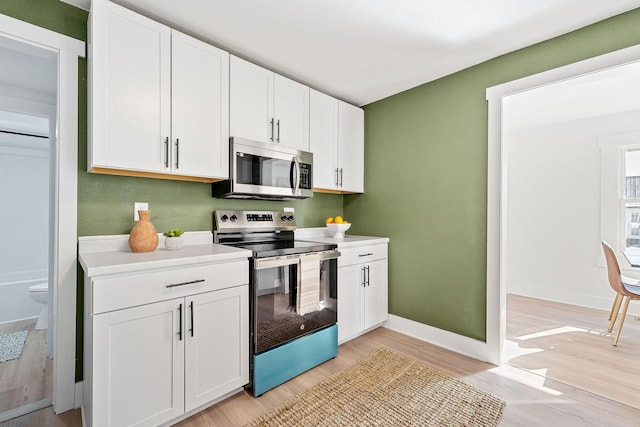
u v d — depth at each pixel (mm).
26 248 3730
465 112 2422
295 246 2170
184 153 1851
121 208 1901
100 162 1547
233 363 1747
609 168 3512
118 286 1349
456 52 2184
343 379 2006
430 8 1708
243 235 2439
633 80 2566
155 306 1455
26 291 3479
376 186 3098
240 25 1879
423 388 1898
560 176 3867
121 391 1359
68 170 1703
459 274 2451
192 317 1577
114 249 1842
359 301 2631
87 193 1783
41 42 1625
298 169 2457
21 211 3717
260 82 2250
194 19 1819
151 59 1716
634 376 2059
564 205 3836
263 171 2234
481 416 1626
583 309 3559
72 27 1733
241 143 2096
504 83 2193
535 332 2863
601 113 3447
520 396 1822
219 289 1686
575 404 1745
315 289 2162
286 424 1566
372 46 2107
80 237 1739
